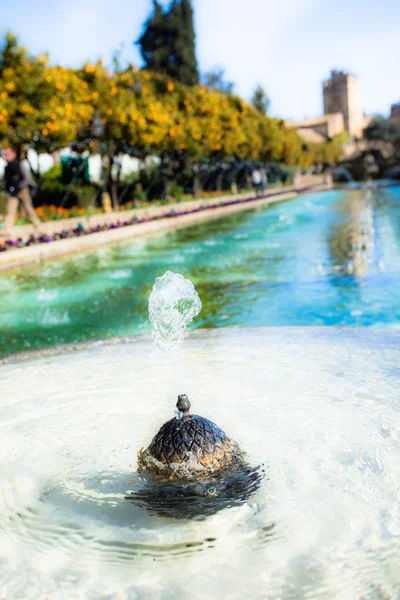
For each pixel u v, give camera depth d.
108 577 1.58
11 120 13.20
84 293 7.32
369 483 1.94
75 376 3.05
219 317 5.71
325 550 1.63
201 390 2.77
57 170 19.17
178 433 2.07
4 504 1.93
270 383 2.82
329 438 2.24
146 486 1.99
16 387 2.93
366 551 1.62
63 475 2.09
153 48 39.50
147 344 3.58
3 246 10.48
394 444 2.18
